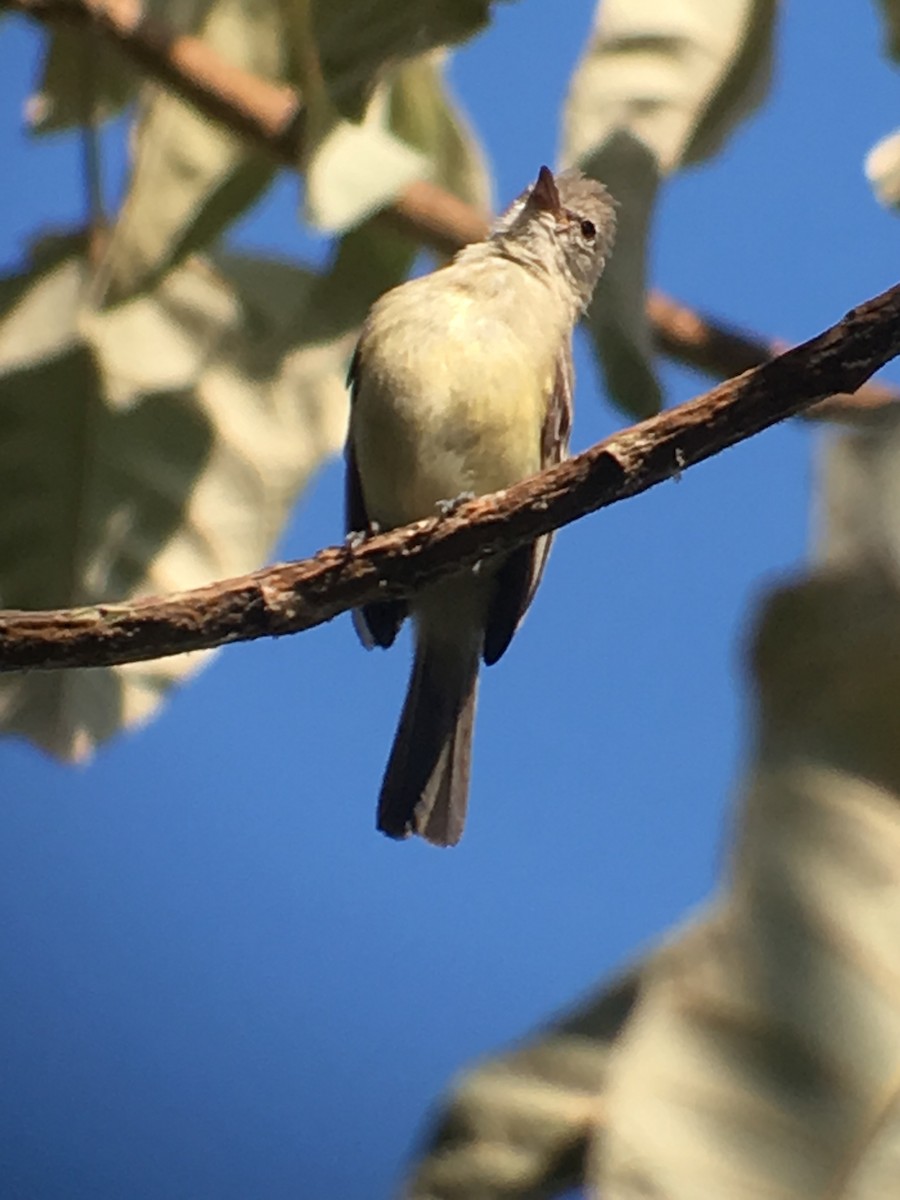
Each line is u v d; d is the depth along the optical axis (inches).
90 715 340.8
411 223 359.3
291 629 258.5
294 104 325.4
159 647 253.9
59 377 357.4
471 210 362.3
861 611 183.9
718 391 238.8
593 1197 168.2
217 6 343.6
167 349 362.0
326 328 368.8
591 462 247.1
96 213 358.9
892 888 174.9
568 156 293.7
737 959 174.4
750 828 179.8
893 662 181.6
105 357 358.0
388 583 257.3
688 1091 171.0
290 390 367.2
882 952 172.7
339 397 369.4
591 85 297.9
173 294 364.2
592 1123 192.1
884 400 288.7
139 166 337.1
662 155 295.9
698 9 297.1
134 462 362.3
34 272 359.3
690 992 174.7
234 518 364.8
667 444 242.2
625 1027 193.5
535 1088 196.5
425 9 297.7
